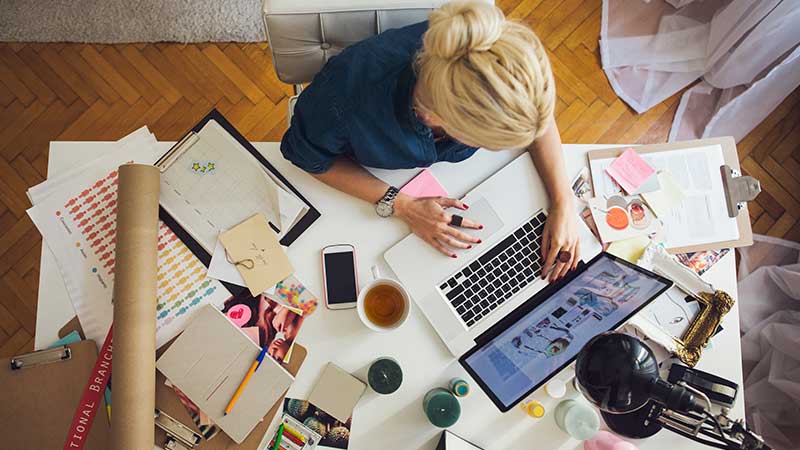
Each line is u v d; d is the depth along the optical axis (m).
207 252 1.17
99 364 1.12
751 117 1.91
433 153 1.15
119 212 1.10
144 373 1.07
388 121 1.05
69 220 1.17
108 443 1.07
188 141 1.20
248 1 1.98
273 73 1.97
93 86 1.94
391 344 1.17
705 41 1.92
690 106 2.00
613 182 1.25
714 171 1.26
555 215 1.20
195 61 1.96
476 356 1.06
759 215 1.96
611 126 1.99
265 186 1.20
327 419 1.14
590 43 2.03
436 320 1.17
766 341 1.72
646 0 1.96
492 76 0.76
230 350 1.14
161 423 1.12
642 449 1.17
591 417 1.14
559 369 1.02
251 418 1.13
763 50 1.75
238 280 1.17
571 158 1.27
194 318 1.14
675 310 1.20
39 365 1.11
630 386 0.90
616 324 1.01
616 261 1.11
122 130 1.92
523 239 1.21
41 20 1.94
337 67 1.03
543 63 0.80
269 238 1.18
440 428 1.15
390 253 1.19
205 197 1.19
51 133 1.91
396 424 1.15
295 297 1.18
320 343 1.17
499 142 0.86
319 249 1.20
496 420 1.17
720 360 1.20
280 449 1.13
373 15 1.12
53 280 1.15
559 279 1.19
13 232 1.85
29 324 1.80
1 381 1.09
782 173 1.98
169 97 1.94
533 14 2.04
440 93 0.83
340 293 1.18
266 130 1.94
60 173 1.18
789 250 1.88
